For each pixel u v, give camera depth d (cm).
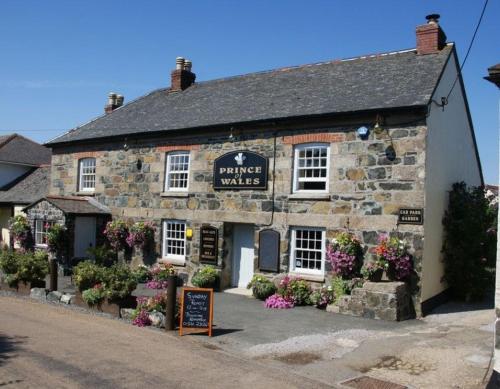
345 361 862
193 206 1686
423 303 1255
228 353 899
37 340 926
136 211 1856
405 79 1409
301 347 943
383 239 1272
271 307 1327
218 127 1602
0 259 1495
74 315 1159
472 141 1725
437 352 907
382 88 1411
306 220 1427
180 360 841
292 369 818
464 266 1425
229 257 1627
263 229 1511
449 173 1465
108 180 1966
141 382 725
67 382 709
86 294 1225
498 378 681
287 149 1477
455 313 1288
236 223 1617
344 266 1316
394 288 1191
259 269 1512
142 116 2022
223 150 1623
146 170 1838
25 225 2042
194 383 732
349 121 1364
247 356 886
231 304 1366
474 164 1784
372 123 1327
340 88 1528
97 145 2019
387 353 904
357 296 1228
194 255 1670
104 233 1897
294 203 1454
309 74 1752
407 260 1235
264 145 1526
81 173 2103
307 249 1433
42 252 1830
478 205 1466
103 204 1977
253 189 1538
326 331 1066
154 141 1817
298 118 1423
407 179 1268
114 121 2114
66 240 1862
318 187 1440
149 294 1487
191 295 1024
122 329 1041
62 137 2202
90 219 1956
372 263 1295
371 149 1326
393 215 1284
